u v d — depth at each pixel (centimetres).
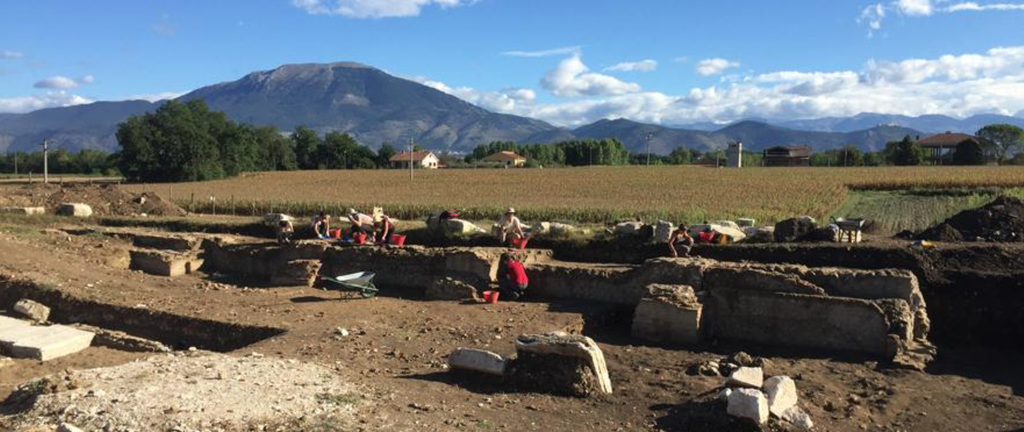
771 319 1347
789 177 6191
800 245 1753
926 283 1448
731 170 8350
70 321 1605
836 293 1341
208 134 8681
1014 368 1170
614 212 3089
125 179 8562
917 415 914
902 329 1216
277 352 1156
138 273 2072
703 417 838
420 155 13738
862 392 1003
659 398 936
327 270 2030
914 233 2108
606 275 1623
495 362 990
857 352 1252
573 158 13962
